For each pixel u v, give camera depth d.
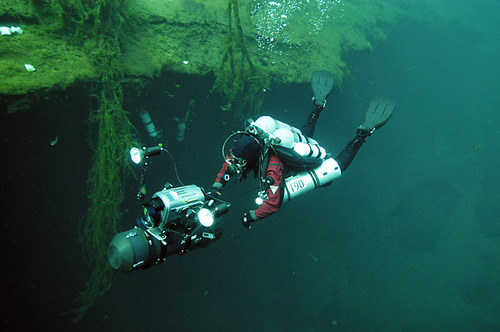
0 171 5.92
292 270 15.62
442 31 18.19
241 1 8.91
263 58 8.09
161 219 2.20
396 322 15.21
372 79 17.16
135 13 6.48
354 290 16.16
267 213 2.66
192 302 13.02
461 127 24.45
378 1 15.24
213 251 13.70
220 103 8.77
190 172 11.38
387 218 19.48
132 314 11.67
